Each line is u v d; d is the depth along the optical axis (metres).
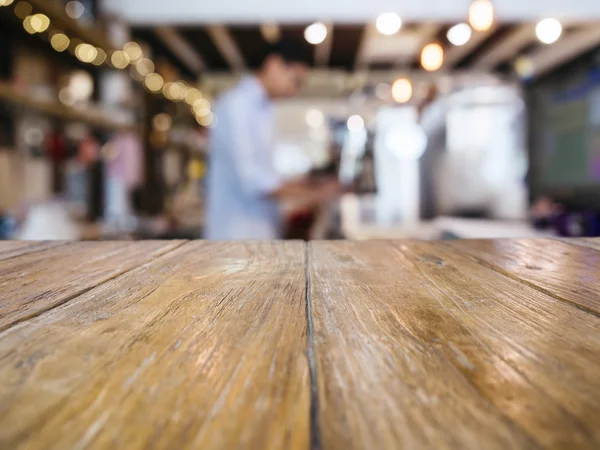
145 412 0.25
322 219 2.38
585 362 0.31
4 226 2.50
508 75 5.70
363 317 0.42
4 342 0.36
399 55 5.30
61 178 3.10
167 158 5.02
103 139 3.62
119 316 0.42
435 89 2.74
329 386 0.28
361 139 2.03
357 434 0.22
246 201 2.15
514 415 0.24
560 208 4.80
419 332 0.38
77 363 0.32
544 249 0.81
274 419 0.24
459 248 0.82
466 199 4.96
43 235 2.58
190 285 0.55
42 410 0.25
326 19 3.87
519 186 5.20
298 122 6.95
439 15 3.82
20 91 2.35
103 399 0.26
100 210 3.58
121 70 3.68
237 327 0.39
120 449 0.21
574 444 0.21
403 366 0.31
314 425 0.23
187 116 5.76
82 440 0.22
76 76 3.26
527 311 0.44
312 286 0.54
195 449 0.21
